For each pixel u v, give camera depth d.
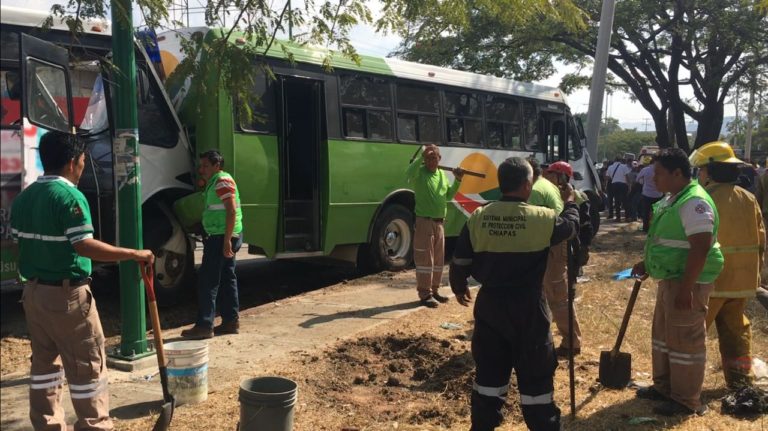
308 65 9.63
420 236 8.11
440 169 8.23
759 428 4.45
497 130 13.24
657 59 24.36
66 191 3.64
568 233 3.89
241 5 5.06
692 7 20.95
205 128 8.35
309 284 10.52
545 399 3.81
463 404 4.94
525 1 6.67
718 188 5.20
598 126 15.76
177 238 8.27
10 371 5.61
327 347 6.30
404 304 8.27
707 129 24.14
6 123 5.41
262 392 4.15
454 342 6.47
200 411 4.67
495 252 3.84
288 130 9.95
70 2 5.02
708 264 4.68
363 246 11.10
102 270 8.72
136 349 5.72
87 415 3.77
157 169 7.92
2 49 6.44
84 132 7.06
